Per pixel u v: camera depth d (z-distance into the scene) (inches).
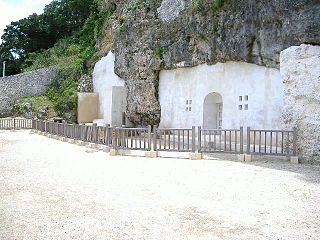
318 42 399.9
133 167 385.1
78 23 1784.0
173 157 466.6
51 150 548.1
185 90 671.8
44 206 230.8
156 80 750.5
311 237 178.4
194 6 609.9
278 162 416.8
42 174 343.3
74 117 1053.8
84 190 276.2
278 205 234.8
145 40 763.4
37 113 1093.8
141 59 768.3
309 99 403.9
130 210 222.7
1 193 264.7
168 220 203.6
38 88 1267.2
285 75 433.4
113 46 928.3
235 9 519.8
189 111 657.6
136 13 815.1
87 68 1172.5
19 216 209.6
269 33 463.8
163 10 745.6
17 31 1795.0
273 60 472.4
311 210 223.6
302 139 410.3
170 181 310.2
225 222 200.7
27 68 1505.9
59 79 1244.5
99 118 1037.8
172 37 681.6
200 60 620.1
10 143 657.6
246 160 427.8
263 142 497.0
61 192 269.4
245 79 537.6
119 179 319.3
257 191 273.1
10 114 1199.6
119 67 874.8
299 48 416.5
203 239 174.9
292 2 414.0
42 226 192.5
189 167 383.9
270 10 450.3
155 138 472.7
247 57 512.1
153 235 180.1
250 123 523.2
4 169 370.0
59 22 1755.7
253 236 179.5
